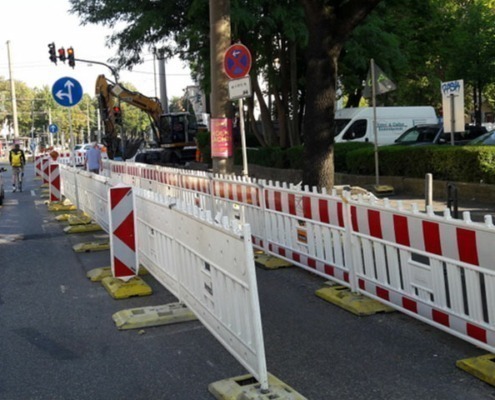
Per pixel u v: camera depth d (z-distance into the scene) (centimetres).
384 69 2325
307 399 438
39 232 1247
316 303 679
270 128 2528
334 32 1048
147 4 2153
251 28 1948
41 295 747
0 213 1620
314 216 764
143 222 786
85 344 572
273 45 2359
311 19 1048
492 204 1327
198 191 1223
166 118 3512
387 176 1664
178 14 2156
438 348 533
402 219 590
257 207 922
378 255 636
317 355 527
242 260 441
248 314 444
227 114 1362
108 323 631
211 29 1352
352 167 1814
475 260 496
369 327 594
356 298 662
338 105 3806
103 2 2231
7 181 3091
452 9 3425
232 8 1831
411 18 2688
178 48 2344
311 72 1066
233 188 1016
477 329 504
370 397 442
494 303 482
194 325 614
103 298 724
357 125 2397
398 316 624
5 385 484
